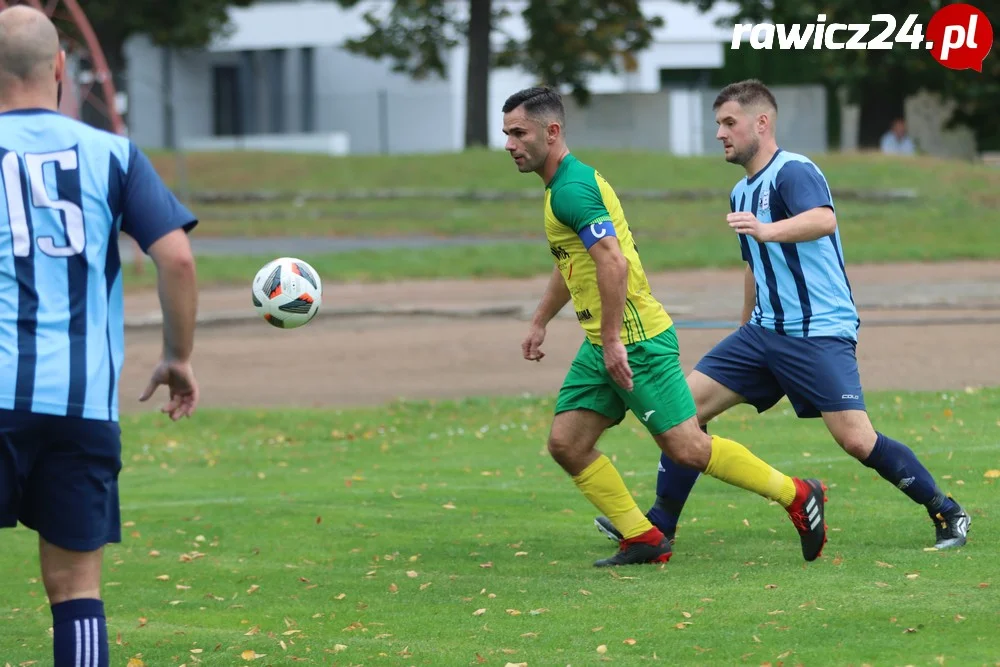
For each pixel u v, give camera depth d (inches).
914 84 4035.4
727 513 820.6
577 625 585.3
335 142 5246.1
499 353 1620.3
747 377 730.2
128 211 459.2
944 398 1195.9
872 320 1722.4
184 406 483.8
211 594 688.4
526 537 792.3
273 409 1338.6
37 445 441.7
